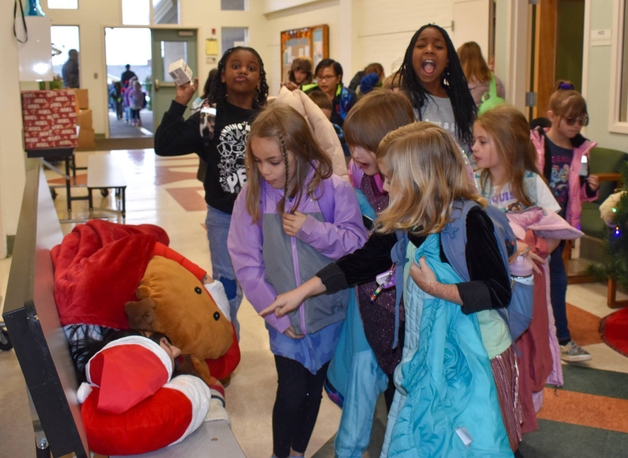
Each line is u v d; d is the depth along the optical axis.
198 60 15.02
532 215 2.30
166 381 1.67
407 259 1.71
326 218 2.00
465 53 4.49
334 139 2.43
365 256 1.79
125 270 1.93
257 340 3.44
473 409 1.58
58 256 2.03
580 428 2.55
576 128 3.35
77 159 11.14
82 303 1.78
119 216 6.38
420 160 1.59
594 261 4.39
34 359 1.13
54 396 1.15
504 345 1.72
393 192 1.63
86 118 12.88
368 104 1.97
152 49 14.70
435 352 1.61
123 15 14.35
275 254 1.96
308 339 2.00
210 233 2.76
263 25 15.20
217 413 1.80
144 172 9.84
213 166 2.69
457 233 1.59
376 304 1.89
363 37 11.09
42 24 5.25
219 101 2.71
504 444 1.57
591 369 3.07
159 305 1.97
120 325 1.88
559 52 6.82
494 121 2.30
